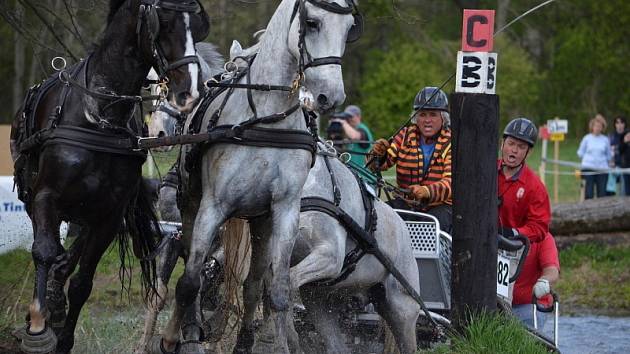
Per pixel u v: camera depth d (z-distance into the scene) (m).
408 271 11.46
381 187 11.95
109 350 11.68
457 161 11.22
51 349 9.19
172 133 10.83
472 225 11.16
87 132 9.38
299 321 11.69
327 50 8.69
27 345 9.12
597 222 23.33
